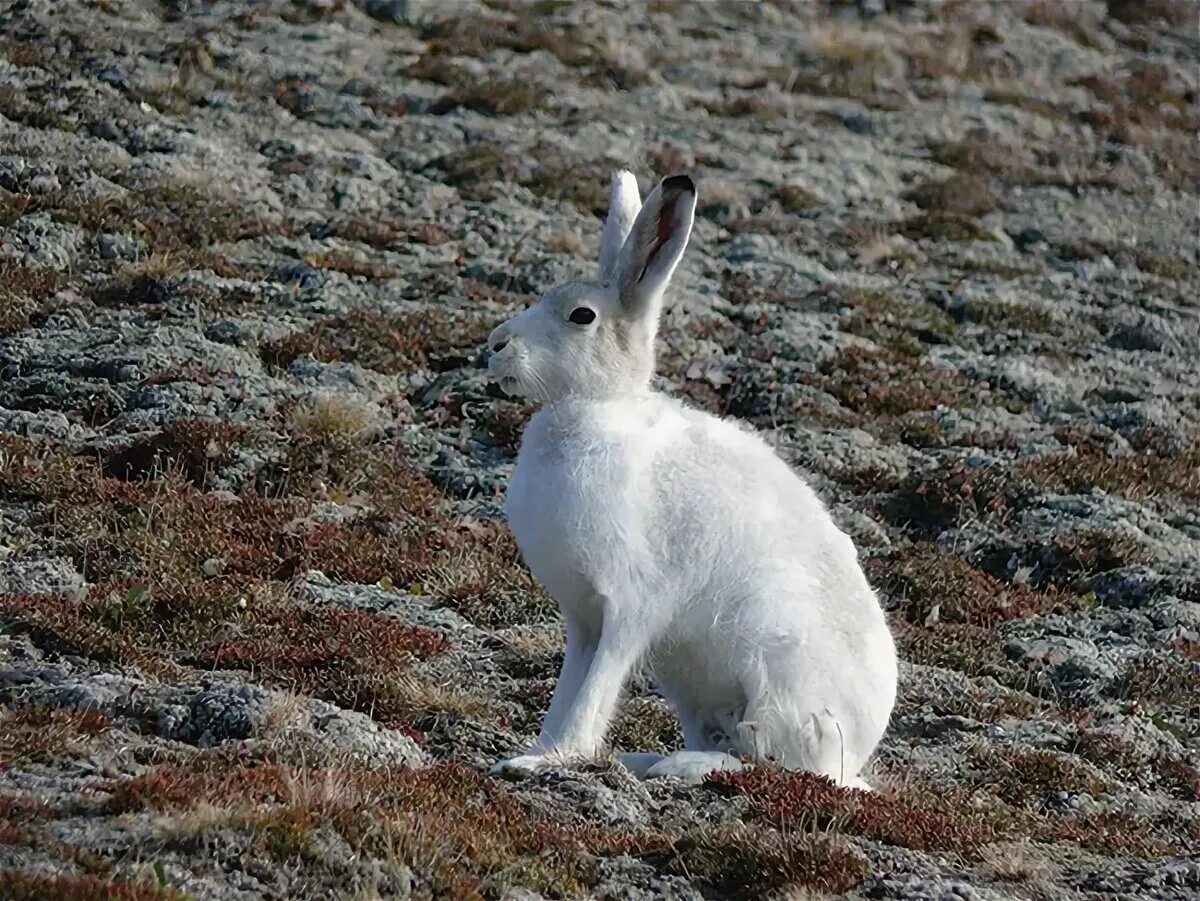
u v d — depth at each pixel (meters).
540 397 27.02
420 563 40.38
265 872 20.75
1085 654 40.22
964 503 49.00
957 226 78.50
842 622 27.41
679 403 28.41
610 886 22.42
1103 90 104.75
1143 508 49.66
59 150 65.69
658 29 100.50
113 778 23.92
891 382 58.22
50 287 54.62
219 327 53.44
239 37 84.62
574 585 26.64
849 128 91.44
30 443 43.38
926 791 29.52
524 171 75.12
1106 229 83.00
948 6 115.00
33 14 80.81
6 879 19.08
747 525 26.84
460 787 24.55
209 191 65.50
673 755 27.09
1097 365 64.25
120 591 34.72
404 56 87.38
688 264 68.38
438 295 60.38
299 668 32.22
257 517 41.19
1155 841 27.89
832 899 22.59
